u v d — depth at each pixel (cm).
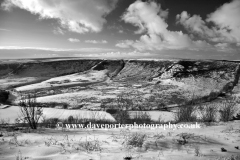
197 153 462
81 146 499
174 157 430
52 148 475
